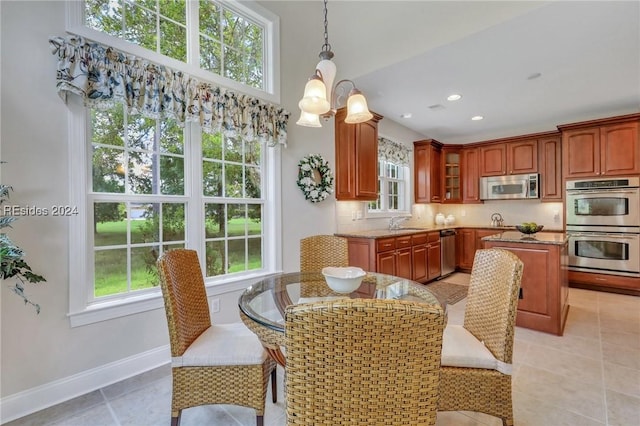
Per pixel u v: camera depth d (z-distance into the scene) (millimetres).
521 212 5445
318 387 855
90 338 1979
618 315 3283
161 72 2195
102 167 2086
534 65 3072
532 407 1791
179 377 1532
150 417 1737
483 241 3217
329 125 3779
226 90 2592
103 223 2090
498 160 5391
